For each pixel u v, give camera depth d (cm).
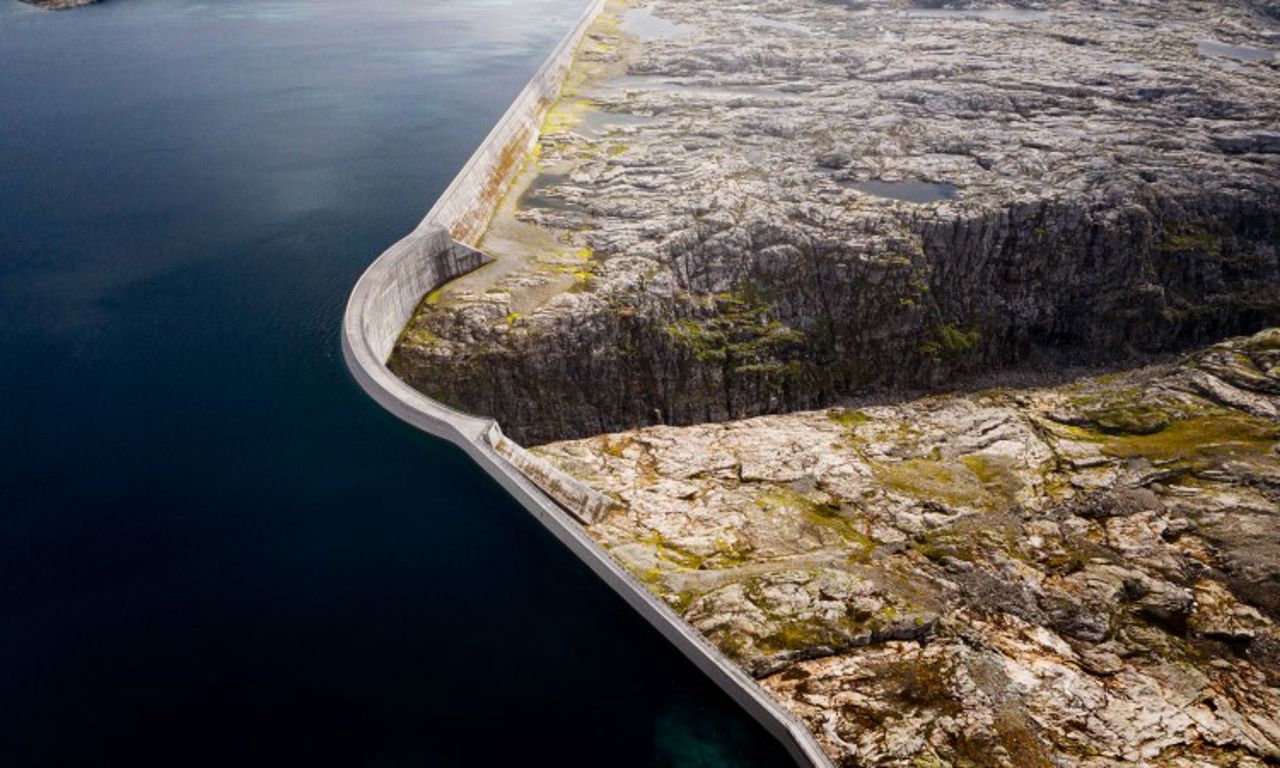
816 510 9738
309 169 16062
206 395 10219
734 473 10619
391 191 15288
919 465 10794
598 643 7631
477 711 6906
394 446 9775
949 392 14438
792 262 14500
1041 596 8294
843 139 18812
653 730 6856
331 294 12075
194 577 7994
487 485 9350
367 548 8450
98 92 19562
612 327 12775
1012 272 15425
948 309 15050
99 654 7188
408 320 12362
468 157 16988
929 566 8725
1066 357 15462
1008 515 9569
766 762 6688
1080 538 9138
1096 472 10275
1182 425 11238
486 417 10781
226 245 13225
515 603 7981
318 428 9900
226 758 6406
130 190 14838
